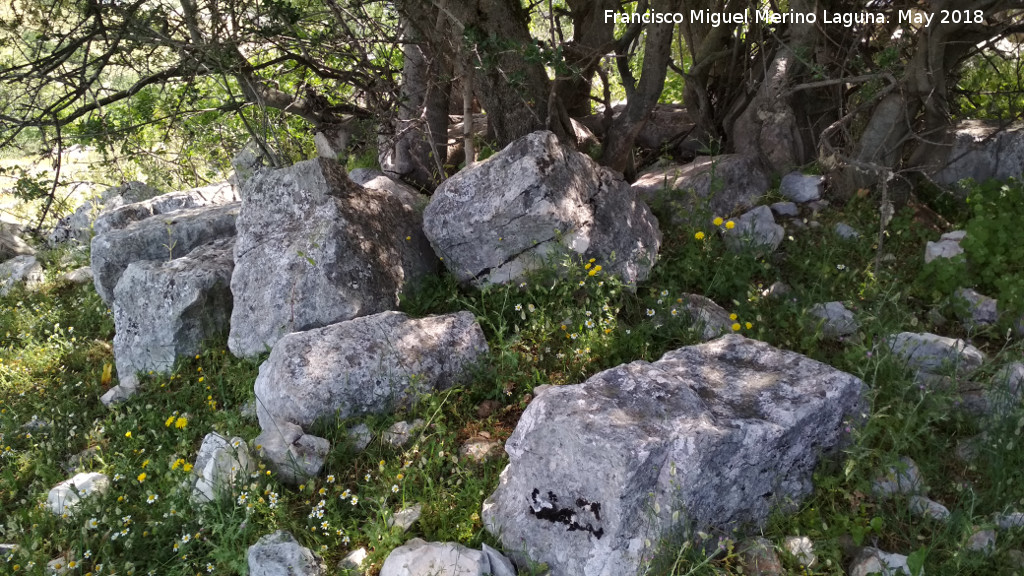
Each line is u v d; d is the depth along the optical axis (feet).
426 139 21.63
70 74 17.62
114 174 25.96
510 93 18.06
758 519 10.32
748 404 10.58
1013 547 9.68
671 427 9.73
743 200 18.13
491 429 12.60
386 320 13.87
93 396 16.56
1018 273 13.99
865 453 10.48
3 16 19.12
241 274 15.84
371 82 21.18
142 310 16.69
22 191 18.38
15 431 15.34
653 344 13.96
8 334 19.95
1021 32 17.97
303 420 12.50
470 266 15.85
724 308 15.25
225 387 15.11
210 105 24.06
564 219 14.70
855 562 9.71
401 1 18.02
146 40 17.16
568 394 10.55
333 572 10.25
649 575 9.27
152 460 13.51
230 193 23.95
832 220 17.37
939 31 16.35
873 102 17.46
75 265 24.35
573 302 14.90
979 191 16.65
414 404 12.85
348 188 16.30
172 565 10.91
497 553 9.95
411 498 11.25
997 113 20.20
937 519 10.10
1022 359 12.48
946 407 11.44
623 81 19.71
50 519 12.30
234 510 10.98
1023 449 10.73
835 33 19.31
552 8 19.20
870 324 13.55
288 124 24.58
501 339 13.82
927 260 15.31
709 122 21.56
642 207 16.55
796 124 19.36
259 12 17.49
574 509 9.73
